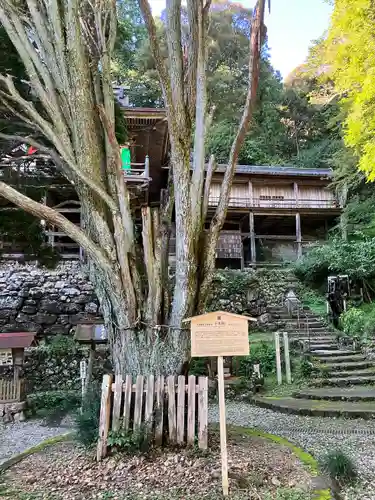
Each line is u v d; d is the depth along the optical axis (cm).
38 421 672
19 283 1088
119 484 299
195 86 433
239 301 1294
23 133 559
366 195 1445
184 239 388
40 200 636
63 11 410
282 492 281
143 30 1764
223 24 2020
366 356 947
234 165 425
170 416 357
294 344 1035
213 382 830
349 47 845
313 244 1627
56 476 319
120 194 407
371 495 317
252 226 1666
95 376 886
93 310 1089
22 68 515
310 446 466
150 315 393
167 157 1327
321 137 2525
